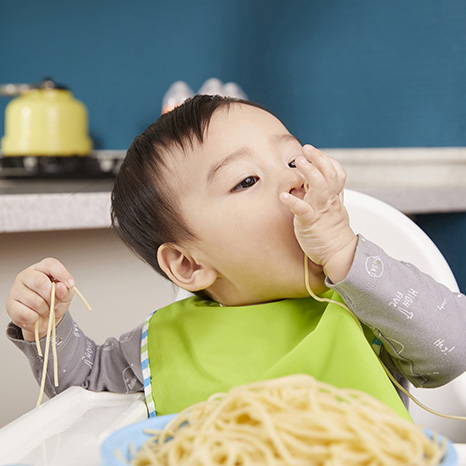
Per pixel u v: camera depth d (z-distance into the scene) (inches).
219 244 33.3
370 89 91.0
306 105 98.0
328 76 95.3
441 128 84.5
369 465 15.4
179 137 34.8
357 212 45.3
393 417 17.1
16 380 62.9
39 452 24.6
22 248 62.9
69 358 37.7
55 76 117.8
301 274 32.6
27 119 94.0
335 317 30.7
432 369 31.4
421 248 43.8
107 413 30.2
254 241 32.5
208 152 33.5
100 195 59.0
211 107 35.3
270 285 33.4
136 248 37.9
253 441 16.1
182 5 108.4
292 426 16.1
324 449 15.6
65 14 116.0
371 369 28.7
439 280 42.8
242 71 104.3
